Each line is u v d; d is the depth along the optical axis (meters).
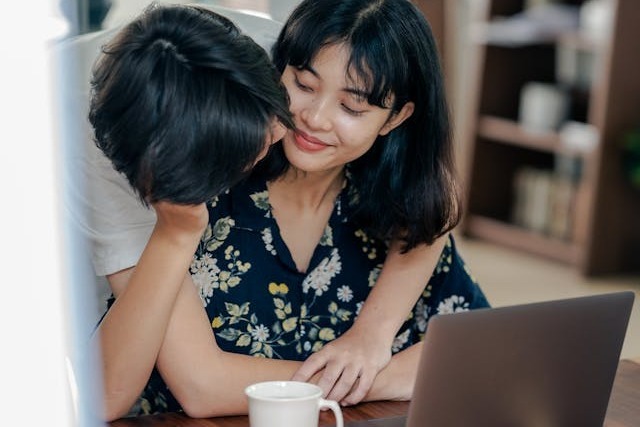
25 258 0.67
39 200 0.68
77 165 1.48
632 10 4.76
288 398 1.25
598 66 5.24
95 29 2.60
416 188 1.66
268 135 1.26
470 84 5.82
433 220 1.68
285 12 2.49
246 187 1.69
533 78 5.64
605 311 1.32
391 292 1.71
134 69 1.21
